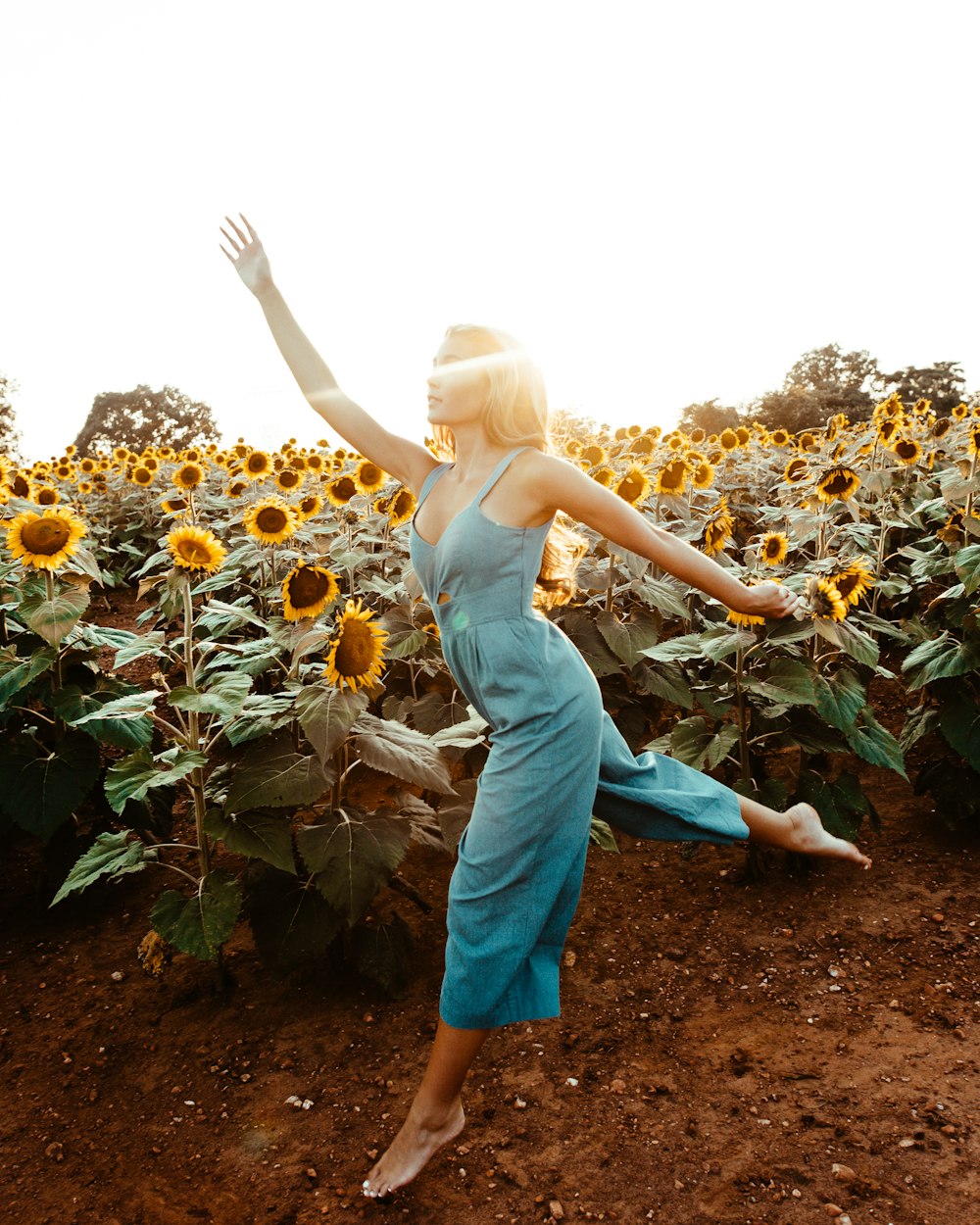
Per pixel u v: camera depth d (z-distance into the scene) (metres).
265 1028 2.81
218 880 2.71
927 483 5.86
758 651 3.52
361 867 2.60
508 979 1.98
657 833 2.26
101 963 3.20
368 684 2.44
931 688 3.82
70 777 3.28
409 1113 2.18
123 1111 2.47
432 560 2.08
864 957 3.01
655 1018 2.78
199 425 61.19
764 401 37.00
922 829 3.88
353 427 2.35
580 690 1.99
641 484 4.29
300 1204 2.13
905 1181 2.07
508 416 2.01
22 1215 2.12
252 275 2.39
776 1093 2.41
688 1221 2.02
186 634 2.83
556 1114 2.39
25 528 3.13
